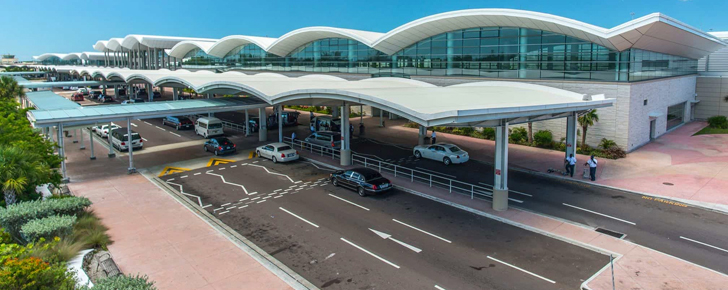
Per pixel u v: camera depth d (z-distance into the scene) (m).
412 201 21.94
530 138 35.53
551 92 29.41
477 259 15.30
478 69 40.25
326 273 14.41
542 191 23.36
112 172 28.33
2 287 10.03
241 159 32.06
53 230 14.68
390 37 43.31
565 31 33.50
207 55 74.75
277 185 25.09
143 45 90.06
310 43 56.53
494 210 20.39
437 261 15.19
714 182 24.03
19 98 56.16
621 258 15.27
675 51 38.66
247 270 14.60
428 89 28.09
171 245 16.58
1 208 16.00
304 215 19.98
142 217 19.70
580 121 32.25
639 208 20.47
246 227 18.56
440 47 42.97
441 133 42.34
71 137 41.09
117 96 79.00
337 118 47.78
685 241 16.70
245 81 39.03
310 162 31.06
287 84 36.25
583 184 24.59
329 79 44.94
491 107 19.08
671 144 34.66
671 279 13.73
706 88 45.34
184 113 32.28
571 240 16.83
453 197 22.44
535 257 15.44
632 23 28.44
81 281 12.65
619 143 31.97
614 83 31.67
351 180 23.56
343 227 18.45
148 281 13.74
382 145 37.28
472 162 30.56
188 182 25.83
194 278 14.02
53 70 111.56
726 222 18.58
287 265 14.99
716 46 42.44
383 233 17.73
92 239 15.91
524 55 37.03
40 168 18.83
